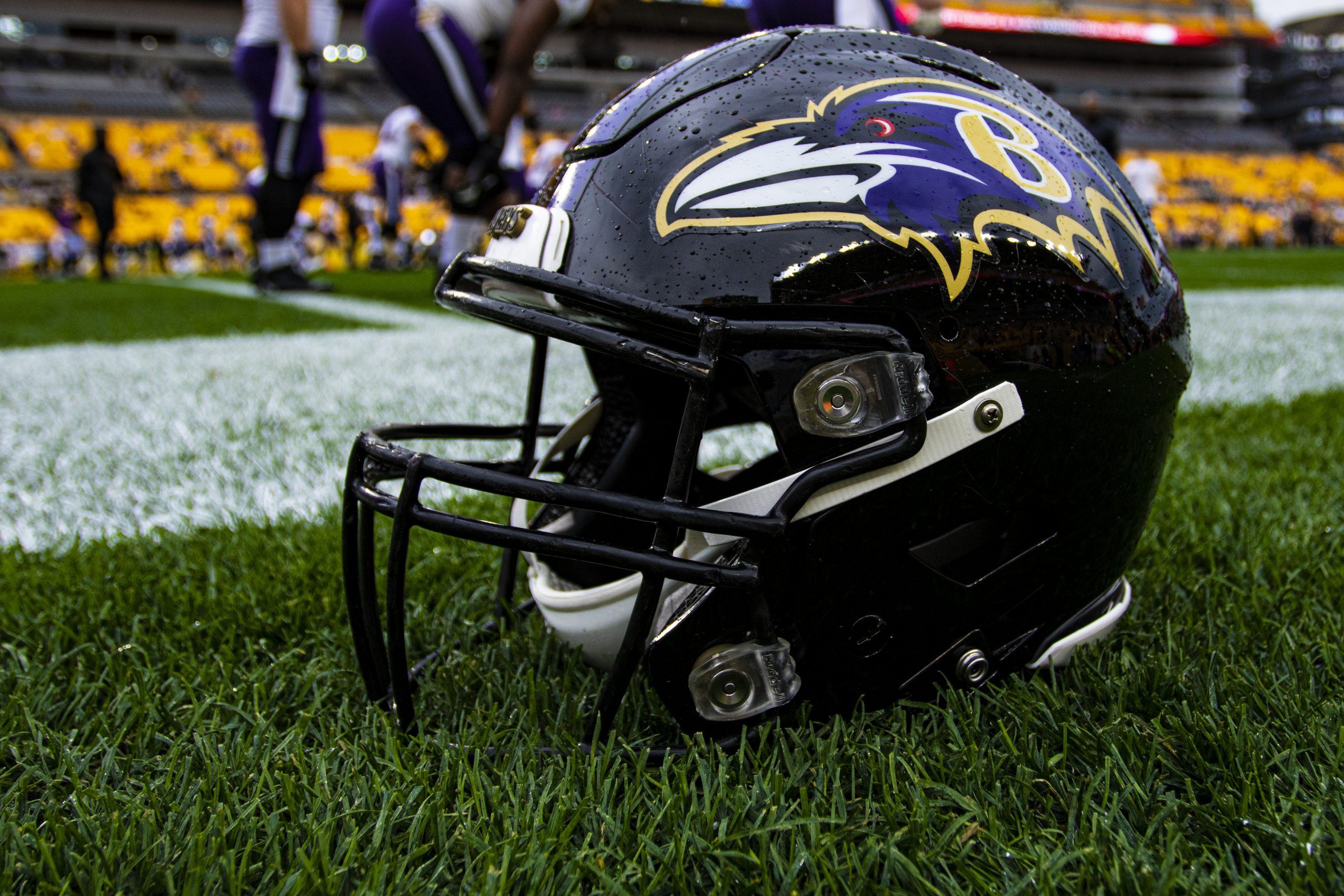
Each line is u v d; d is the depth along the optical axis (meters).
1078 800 0.92
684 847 0.85
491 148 6.16
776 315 0.95
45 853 0.85
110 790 1.00
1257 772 0.92
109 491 2.33
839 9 3.04
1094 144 1.20
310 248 20.22
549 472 1.48
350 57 30.88
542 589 1.20
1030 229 1.01
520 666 1.26
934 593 1.05
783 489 0.95
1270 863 0.82
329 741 1.08
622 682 0.97
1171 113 39.03
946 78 1.11
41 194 23.38
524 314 0.96
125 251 20.00
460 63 5.99
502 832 0.90
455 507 2.04
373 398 3.39
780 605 1.00
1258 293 7.91
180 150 26.06
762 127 1.01
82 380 3.93
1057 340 1.01
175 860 0.88
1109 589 1.22
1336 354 4.17
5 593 1.59
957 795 0.92
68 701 1.23
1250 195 32.41
